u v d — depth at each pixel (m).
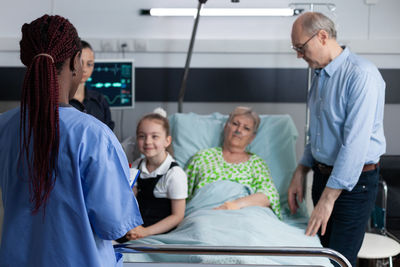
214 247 1.46
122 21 3.17
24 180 1.03
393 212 2.98
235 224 1.99
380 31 3.11
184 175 2.26
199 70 3.20
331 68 2.00
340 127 2.03
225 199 2.36
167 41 3.15
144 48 3.16
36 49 0.98
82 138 0.99
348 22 3.11
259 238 1.91
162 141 2.24
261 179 2.46
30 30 0.99
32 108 0.97
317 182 2.22
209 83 3.21
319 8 2.62
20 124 0.99
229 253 1.44
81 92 2.34
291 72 3.18
